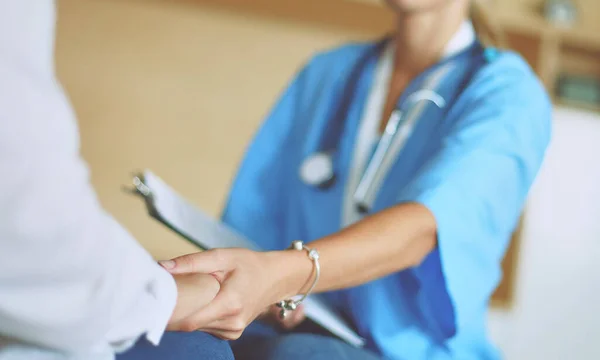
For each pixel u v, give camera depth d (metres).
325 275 0.88
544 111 1.24
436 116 1.28
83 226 0.51
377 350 1.21
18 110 0.47
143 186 0.93
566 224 3.34
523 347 3.30
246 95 3.48
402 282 1.20
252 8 3.42
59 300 0.51
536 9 3.37
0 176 0.47
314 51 3.50
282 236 1.43
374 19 3.41
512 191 1.16
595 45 3.34
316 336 1.10
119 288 0.54
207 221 1.06
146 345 0.67
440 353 1.20
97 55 3.41
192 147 3.45
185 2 3.43
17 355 0.55
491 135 1.15
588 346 3.33
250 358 1.03
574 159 3.33
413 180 1.11
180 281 0.69
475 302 1.12
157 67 3.44
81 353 0.55
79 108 3.40
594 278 3.34
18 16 0.50
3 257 0.48
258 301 0.77
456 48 1.34
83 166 0.52
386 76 1.40
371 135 1.35
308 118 1.44
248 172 1.46
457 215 1.07
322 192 1.34
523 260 3.33
